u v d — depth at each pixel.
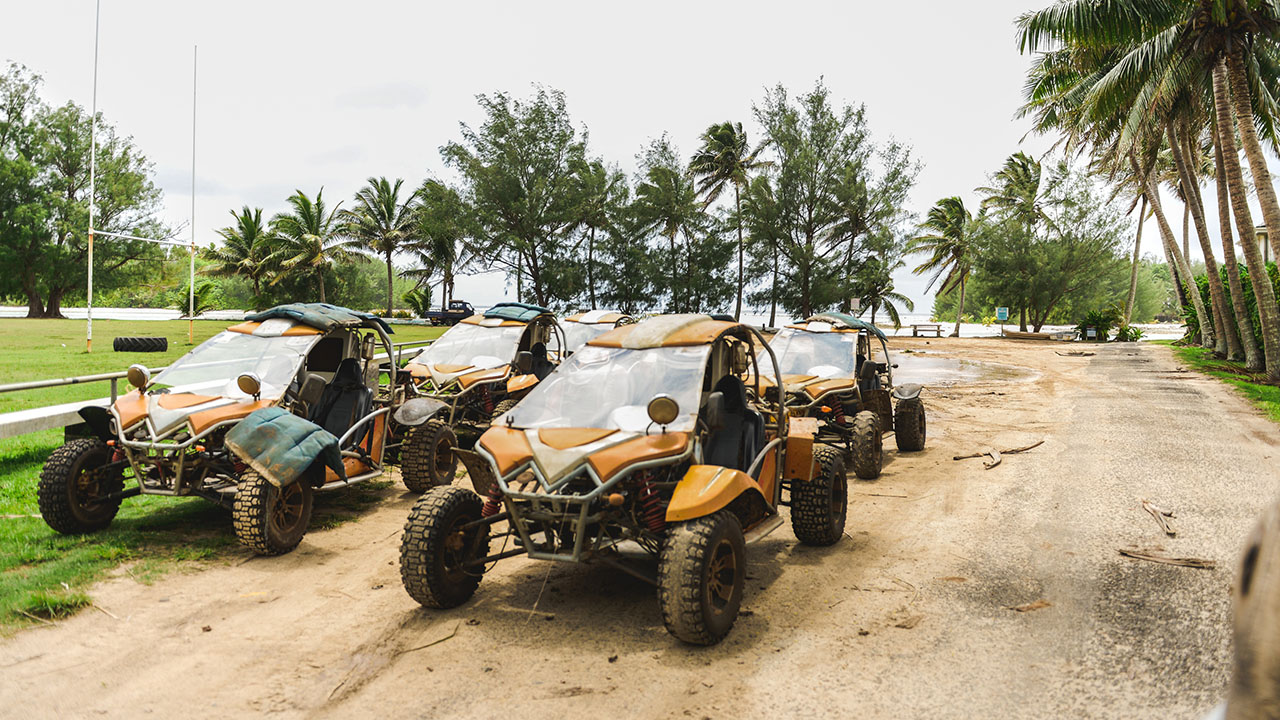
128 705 3.97
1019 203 57.09
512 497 4.85
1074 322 66.50
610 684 4.16
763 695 4.02
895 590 5.59
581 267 48.00
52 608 5.13
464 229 45.22
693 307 51.56
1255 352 23.38
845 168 46.28
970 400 17.80
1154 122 24.31
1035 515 7.63
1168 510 7.62
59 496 6.57
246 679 4.26
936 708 3.87
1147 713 3.78
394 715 3.87
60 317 55.88
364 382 8.74
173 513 7.62
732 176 55.41
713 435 6.08
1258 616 1.04
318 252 60.50
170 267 59.56
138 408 6.86
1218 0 18.27
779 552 6.57
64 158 54.09
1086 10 17.92
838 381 10.16
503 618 5.11
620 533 5.11
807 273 47.62
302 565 6.23
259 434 6.37
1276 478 9.09
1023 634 4.76
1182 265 37.09
